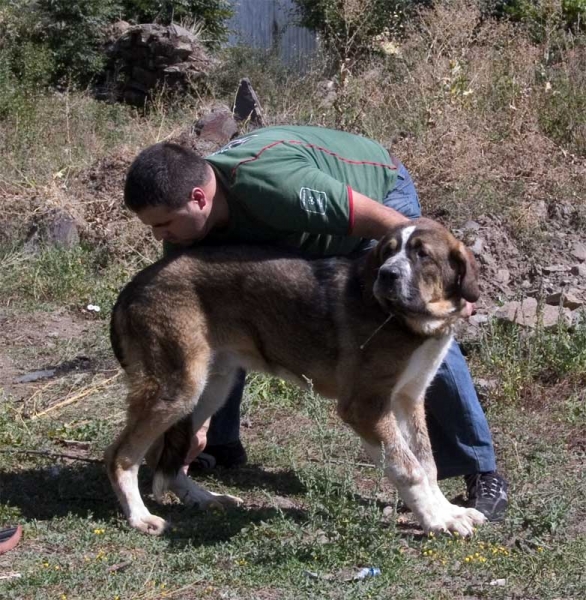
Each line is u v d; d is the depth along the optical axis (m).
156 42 15.86
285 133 4.75
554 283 7.82
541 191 8.96
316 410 4.56
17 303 8.39
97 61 16.33
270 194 4.46
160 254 8.90
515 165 9.30
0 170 10.44
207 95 15.64
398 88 10.72
